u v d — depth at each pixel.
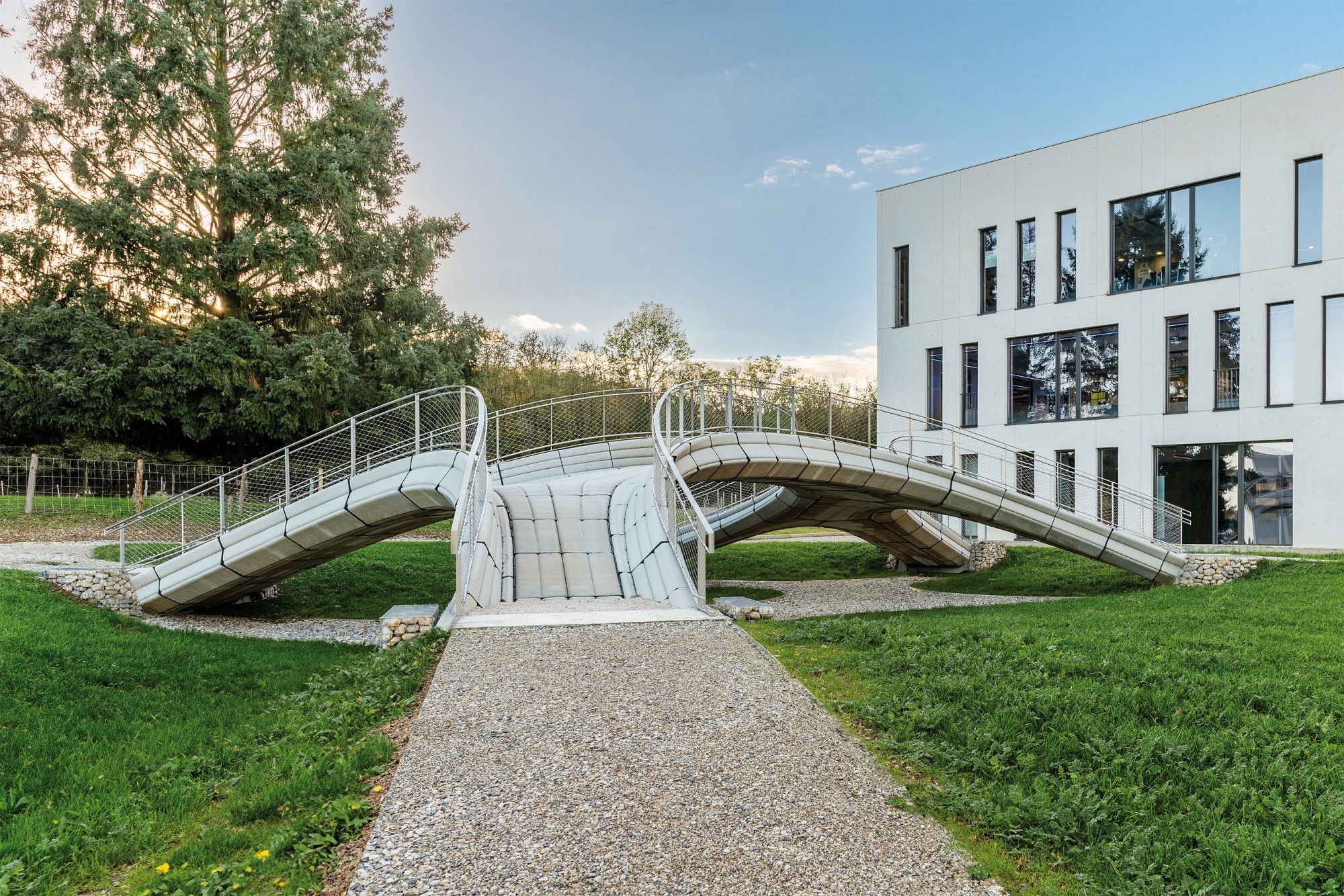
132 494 19.38
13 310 21.75
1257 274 18.23
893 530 18.92
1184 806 4.15
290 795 4.57
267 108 25.70
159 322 23.78
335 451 12.41
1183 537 19.17
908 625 8.66
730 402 14.37
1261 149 18.28
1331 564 13.38
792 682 6.08
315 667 9.60
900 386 24.00
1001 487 15.71
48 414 21.00
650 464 15.80
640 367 44.84
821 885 3.43
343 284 25.20
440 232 28.75
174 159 22.64
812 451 14.40
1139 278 20.12
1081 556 18.45
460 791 4.27
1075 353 21.00
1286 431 17.73
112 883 3.95
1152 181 19.77
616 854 3.65
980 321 22.50
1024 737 4.96
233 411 22.22
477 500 9.91
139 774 5.66
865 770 4.57
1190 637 8.13
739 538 20.91
